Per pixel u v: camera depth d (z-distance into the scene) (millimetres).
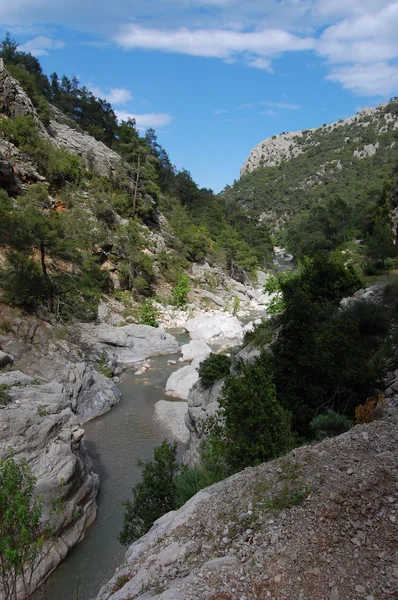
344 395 17844
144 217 85562
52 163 66562
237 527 8930
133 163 86188
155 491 14883
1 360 26750
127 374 41281
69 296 44750
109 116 109188
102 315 52000
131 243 67875
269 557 7699
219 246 106875
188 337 56375
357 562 7297
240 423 13695
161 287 75000
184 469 15539
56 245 41688
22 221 39062
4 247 44344
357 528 8016
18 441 18172
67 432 20375
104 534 18812
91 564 16891
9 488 9438
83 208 65938
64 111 98500
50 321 39562
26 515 9102
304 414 17109
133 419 31297
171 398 35250
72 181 71062
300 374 17938
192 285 81500
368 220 79438
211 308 75938
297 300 18625
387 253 48656
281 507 9008
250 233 128875
